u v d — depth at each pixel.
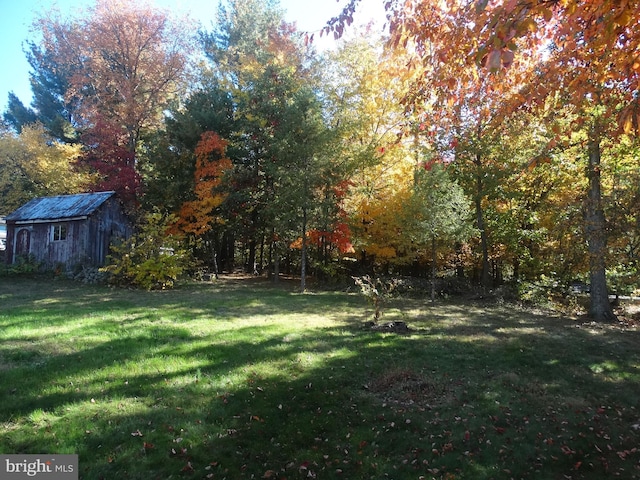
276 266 20.56
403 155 19.61
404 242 16.80
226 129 21.47
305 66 23.88
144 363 6.11
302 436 4.31
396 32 4.89
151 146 22.02
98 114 24.34
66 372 5.61
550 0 2.83
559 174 16.06
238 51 27.38
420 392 5.55
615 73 4.29
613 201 11.07
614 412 5.26
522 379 6.27
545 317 12.43
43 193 28.94
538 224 18.02
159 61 25.38
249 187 20.20
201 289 16.34
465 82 4.97
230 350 7.00
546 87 4.70
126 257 15.86
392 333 8.94
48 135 32.09
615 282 15.04
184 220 20.11
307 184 16.75
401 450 4.15
